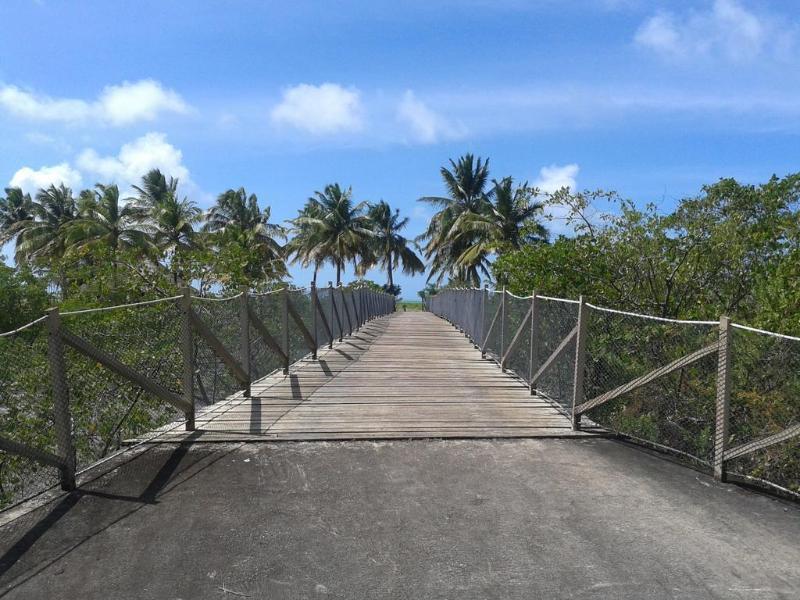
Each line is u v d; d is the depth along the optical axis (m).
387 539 3.70
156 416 6.74
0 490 4.81
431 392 8.41
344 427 6.30
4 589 3.10
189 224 38.84
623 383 6.60
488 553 3.53
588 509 4.20
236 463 5.11
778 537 3.77
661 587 3.17
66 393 4.39
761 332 4.40
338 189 46.66
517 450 5.60
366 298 22.95
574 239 10.66
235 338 8.13
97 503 4.20
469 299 16.08
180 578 3.23
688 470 5.06
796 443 4.82
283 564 3.38
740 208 10.02
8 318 15.49
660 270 9.93
